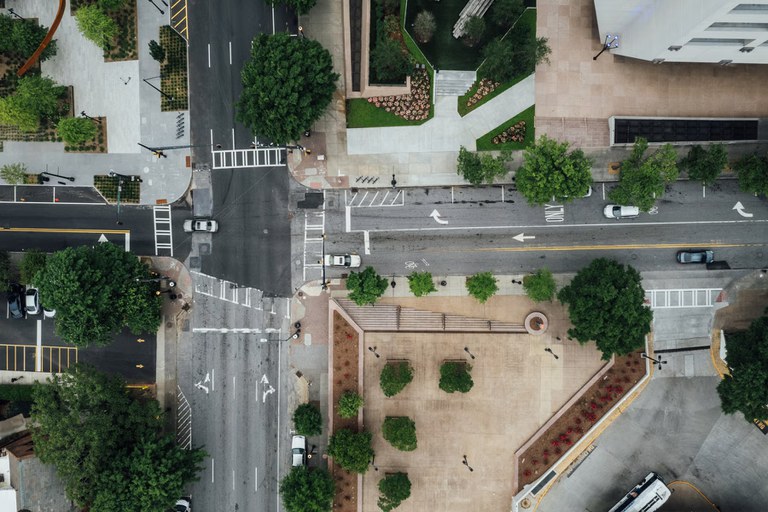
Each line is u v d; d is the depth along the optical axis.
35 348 62.19
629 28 56.84
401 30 58.72
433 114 60.00
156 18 60.56
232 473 61.53
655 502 57.41
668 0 50.38
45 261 59.12
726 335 58.94
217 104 60.75
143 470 52.72
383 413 60.62
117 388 56.06
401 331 60.50
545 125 59.81
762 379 50.06
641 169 53.16
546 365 59.91
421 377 60.44
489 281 55.59
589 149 59.84
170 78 60.81
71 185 61.75
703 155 54.66
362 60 58.31
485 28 58.03
